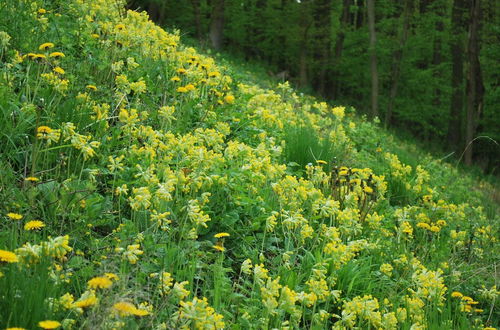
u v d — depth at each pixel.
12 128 4.09
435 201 8.15
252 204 4.37
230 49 27.97
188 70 6.18
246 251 3.93
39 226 3.00
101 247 3.27
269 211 4.36
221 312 3.18
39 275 2.69
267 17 27.16
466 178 11.84
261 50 29.58
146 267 3.21
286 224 4.11
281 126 6.57
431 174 9.60
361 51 25.12
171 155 4.27
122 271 2.92
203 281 3.60
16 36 5.53
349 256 3.98
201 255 3.70
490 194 13.02
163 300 2.91
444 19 22.91
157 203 3.61
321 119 8.68
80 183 3.81
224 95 6.69
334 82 29.14
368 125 9.93
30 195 3.43
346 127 9.37
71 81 5.05
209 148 5.22
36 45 5.51
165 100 5.62
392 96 22.62
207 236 4.04
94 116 4.52
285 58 29.05
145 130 4.40
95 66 5.68
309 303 3.31
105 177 4.10
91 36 6.18
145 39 6.76
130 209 3.90
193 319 2.75
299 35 24.98
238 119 6.05
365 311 3.41
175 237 3.81
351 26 26.42
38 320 2.45
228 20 27.88
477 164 23.27
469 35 21.30
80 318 2.60
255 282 3.33
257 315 3.31
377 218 4.95
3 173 3.64
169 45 7.04
